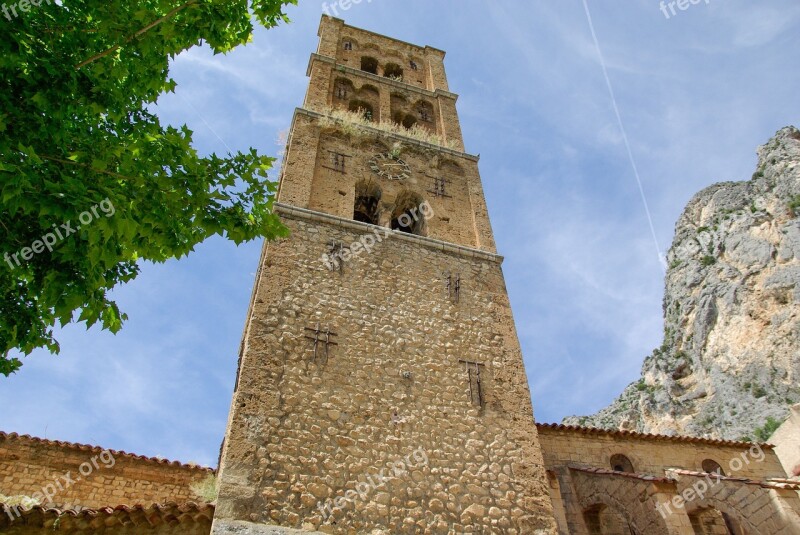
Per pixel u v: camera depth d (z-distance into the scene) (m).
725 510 13.38
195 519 9.66
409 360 13.01
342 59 26.19
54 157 6.18
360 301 13.79
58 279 6.23
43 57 6.29
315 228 15.17
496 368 13.73
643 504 12.48
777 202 65.75
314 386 11.64
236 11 7.49
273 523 9.48
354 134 19.39
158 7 7.25
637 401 66.81
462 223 18.22
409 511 10.50
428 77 27.36
